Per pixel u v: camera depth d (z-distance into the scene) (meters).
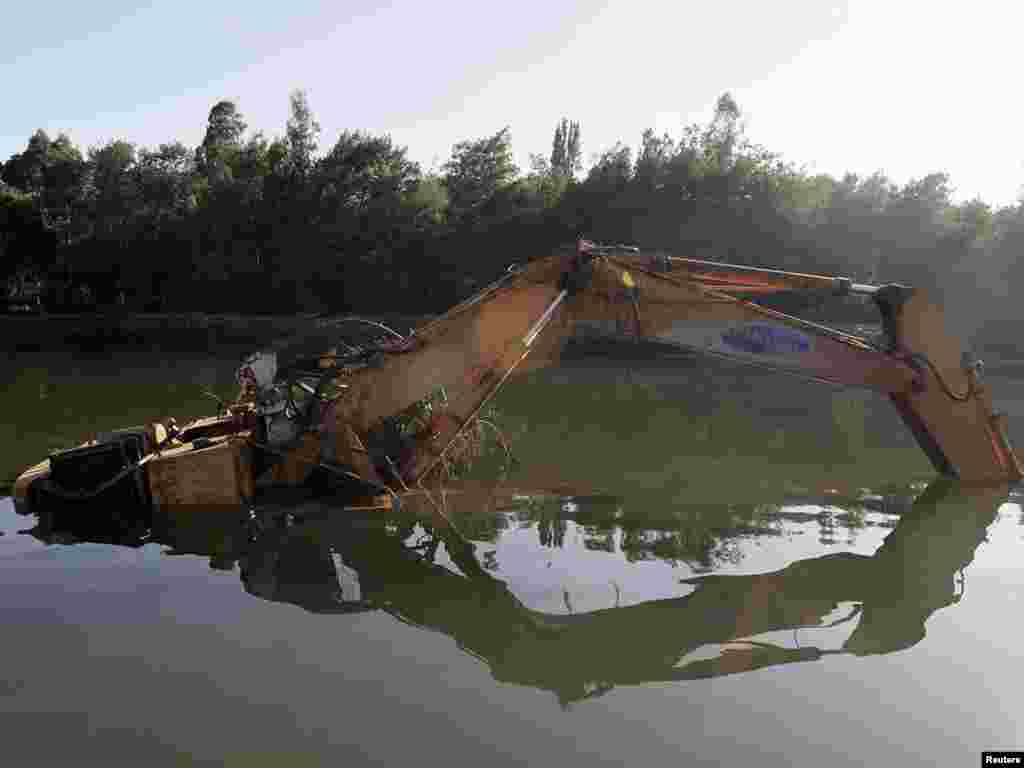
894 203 41.84
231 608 5.12
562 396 18.31
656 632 4.77
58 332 39.22
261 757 3.43
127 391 19.41
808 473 9.31
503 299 7.76
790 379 23.34
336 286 45.97
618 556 6.18
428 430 8.05
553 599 5.32
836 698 4.00
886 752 3.51
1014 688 4.09
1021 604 5.23
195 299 46.16
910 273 40.50
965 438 8.41
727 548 6.38
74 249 46.09
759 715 3.83
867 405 16.80
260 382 7.81
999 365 29.69
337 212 47.00
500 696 3.99
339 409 7.66
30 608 5.11
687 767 3.38
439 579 5.65
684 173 43.97
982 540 6.61
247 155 49.91
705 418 14.41
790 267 41.31
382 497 7.68
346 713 3.81
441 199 47.72
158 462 7.38
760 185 43.16
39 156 55.59
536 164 55.19
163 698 3.95
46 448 10.73
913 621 4.96
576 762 3.40
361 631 4.77
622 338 7.95
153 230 46.22
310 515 7.20
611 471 9.34
